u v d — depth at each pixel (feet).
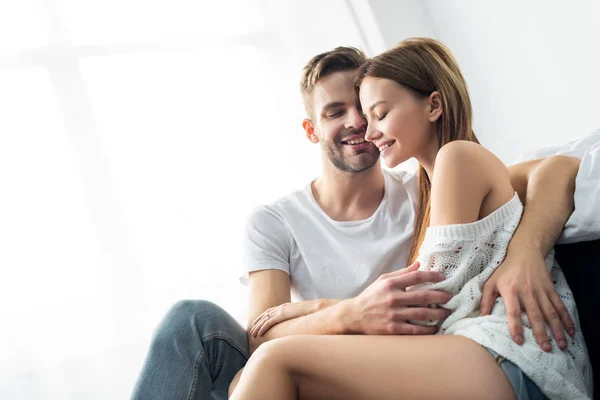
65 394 9.58
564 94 9.78
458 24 11.37
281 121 11.26
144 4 10.84
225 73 11.11
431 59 4.81
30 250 9.77
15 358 9.45
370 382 3.60
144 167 10.52
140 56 10.71
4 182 9.82
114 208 10.09
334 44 11.51
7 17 10.07
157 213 10.46
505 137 10.92
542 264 3.89
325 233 5.92
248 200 10.93
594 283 4.08
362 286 5.71
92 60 10.44
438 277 4.02
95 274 9.93
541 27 9.93
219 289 10.55
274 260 5.94
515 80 10.54
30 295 9.66
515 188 4.57
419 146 4.85
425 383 3.51
